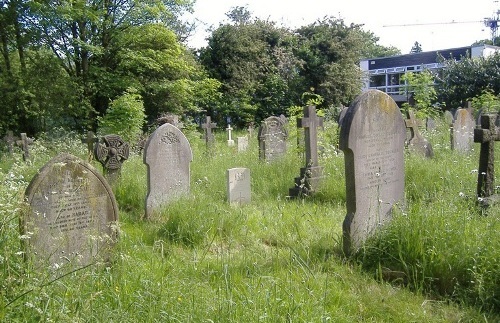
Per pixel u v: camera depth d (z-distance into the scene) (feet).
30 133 79.56
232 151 55.67
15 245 14.10
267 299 12.79
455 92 100.12
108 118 62.08
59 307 11.24
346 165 18.74
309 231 21.38
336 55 118.62
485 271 14.46
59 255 15.87
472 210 18.49
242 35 114.93
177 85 86.12
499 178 25.98
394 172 20.39
